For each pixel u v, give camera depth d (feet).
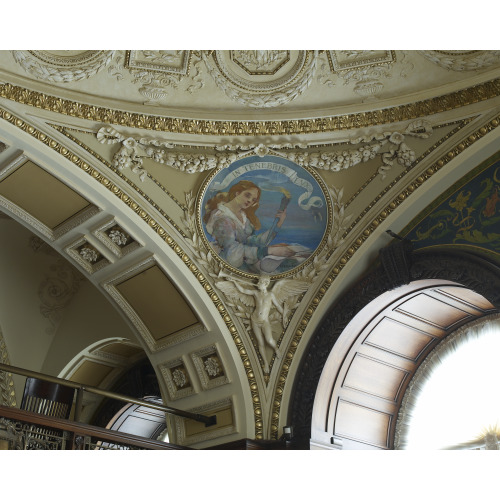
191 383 29.84
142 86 26.05
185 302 28.63
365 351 29.27
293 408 28.12
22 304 34.47
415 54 25.03
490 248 24.85
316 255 28.35
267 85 26.45
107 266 28.68
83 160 25.49
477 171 26.07
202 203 27.81
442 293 27.58
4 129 23.82
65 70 24.50
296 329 28.60
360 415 29.86
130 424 37.86
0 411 21.67
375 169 27.22
